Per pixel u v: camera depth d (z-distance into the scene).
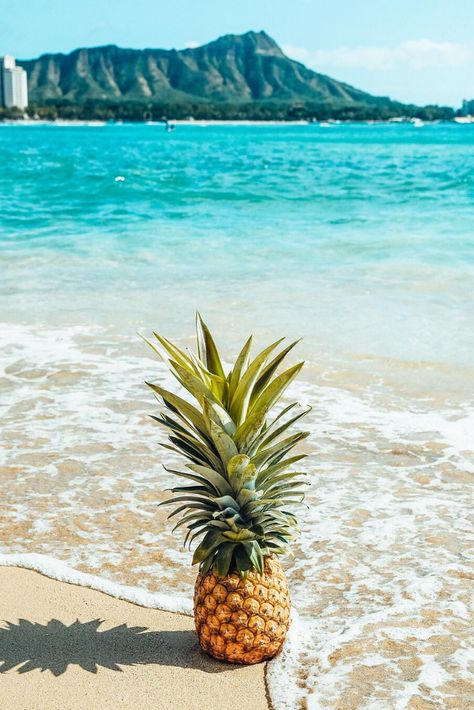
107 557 5.54
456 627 4.61
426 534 5.84
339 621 4.75
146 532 5.90
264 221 23.06
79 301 13.33
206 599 4.11
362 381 9.28
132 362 10.07
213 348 4.23
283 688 3.98
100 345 10.80
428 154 64.69
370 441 7.60
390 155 63.81
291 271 15.61
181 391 9.01
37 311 12.66
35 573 5.24
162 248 18.39
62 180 37.00
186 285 14.48
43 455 7.29
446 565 5.39
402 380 9.30
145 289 14.18
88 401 8.70
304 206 27.03
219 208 26.59
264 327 11.59
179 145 90.25
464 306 12.66
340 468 7.04
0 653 4.29
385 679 4.11
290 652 4.31
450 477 6.82
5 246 18.95
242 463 3.81
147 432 7.84
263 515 4.00
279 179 38.09
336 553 5.60
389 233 20.23
